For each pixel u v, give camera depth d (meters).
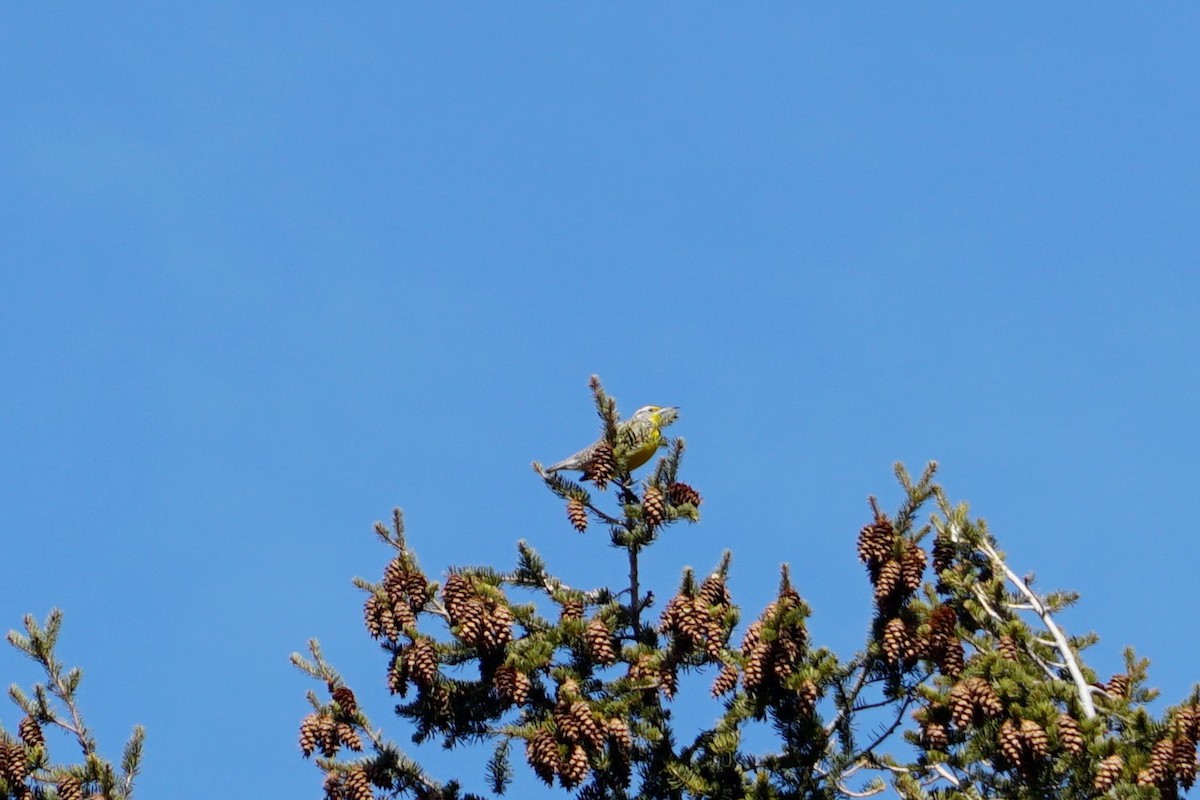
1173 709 36.84
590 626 38.62
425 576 39.19
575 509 39.91
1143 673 43.09
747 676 37.88
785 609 38.00
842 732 39.25
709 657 38.22
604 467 40.25
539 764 35.94
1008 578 44.78
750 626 38.59
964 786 38.25
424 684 38.19
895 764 39.31
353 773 37.88
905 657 38.06
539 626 39.44
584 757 35.97
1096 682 42.12
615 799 37.88
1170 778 35.84
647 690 38.62
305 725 38.38
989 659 38.50
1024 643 41.56
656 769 38.41
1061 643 41.69
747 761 38.62
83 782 39.19
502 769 38.81
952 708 37.78
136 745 40.28
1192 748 36.12
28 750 39.53
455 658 38.81
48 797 39.03
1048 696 38.56
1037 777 36.78
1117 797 35.47
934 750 38.44
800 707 37.44
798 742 38.22
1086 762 36.62
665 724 38.66
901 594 38.72
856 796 39.03
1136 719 37.00
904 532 39.94
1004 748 36.84
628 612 40.25
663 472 40.09
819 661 38.38
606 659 38.19
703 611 37.50
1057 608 45.41
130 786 39.91
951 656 38.62
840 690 39.00
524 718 38.06
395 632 38.34
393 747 38.69
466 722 39.06
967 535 45.41
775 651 37.88
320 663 39.81
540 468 41.59
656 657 38.09
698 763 38.75
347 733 38.31
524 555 40.75
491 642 37.88
